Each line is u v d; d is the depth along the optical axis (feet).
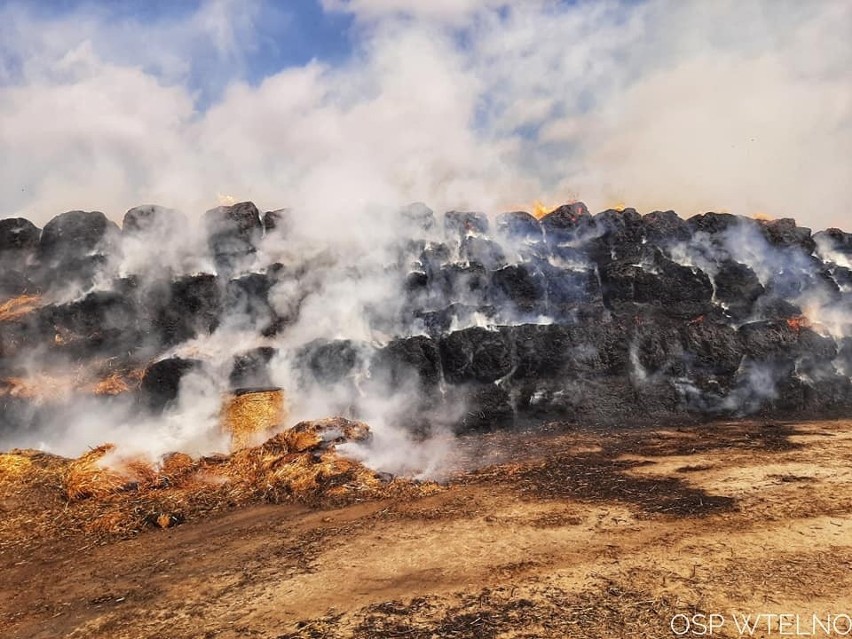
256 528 21.20
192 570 18.08
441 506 22.30
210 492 24.76
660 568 16.42
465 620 14.23
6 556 19.94
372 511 22.18
